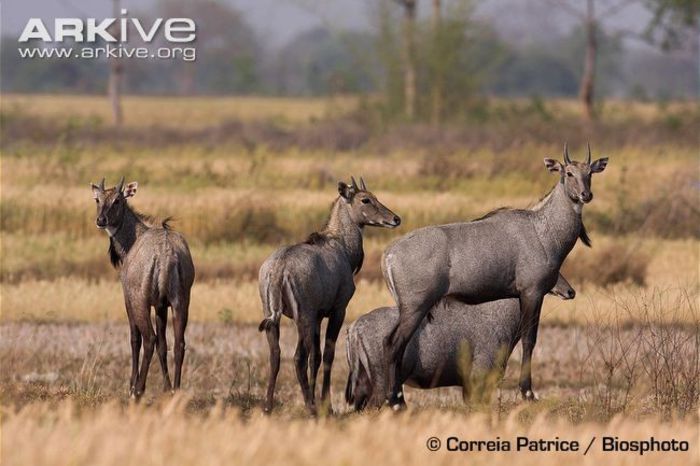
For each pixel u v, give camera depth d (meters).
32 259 82.31
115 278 79.06
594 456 29.45
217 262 81.69
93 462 25.77
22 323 65.38
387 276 46.34
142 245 48.09
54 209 95.44
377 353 45.97
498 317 47.09
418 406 47.25
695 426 35.06
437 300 45.91
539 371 57.97
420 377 46.81
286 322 68.12
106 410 31.56
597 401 44.22
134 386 47.69
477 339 46.72
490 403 44.09
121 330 64.69
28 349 59.50
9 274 78.69
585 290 74.38
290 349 62.31
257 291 73.19
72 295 70.69
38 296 70.06
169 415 31.53
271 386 44.38
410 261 45.66
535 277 46.94
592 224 97.81
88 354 59.12
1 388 44.84
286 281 44.88
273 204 97.00
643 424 34.16
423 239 45.94
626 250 81.81
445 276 45.78
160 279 47.25
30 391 46.16
